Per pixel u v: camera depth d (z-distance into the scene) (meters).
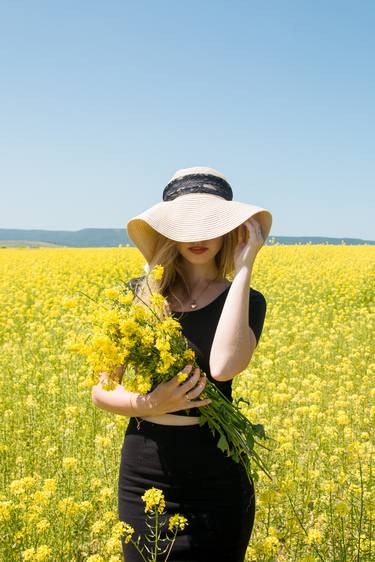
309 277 18.17
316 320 11.41
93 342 2.21
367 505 3.61
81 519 3.77
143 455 2.40
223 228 2.40
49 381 6.73
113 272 19.77
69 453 4.79
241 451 2.40
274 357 8.62
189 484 2.34
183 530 2.31
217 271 2.65
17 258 24.95
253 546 3.56
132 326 2.20
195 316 2.49
